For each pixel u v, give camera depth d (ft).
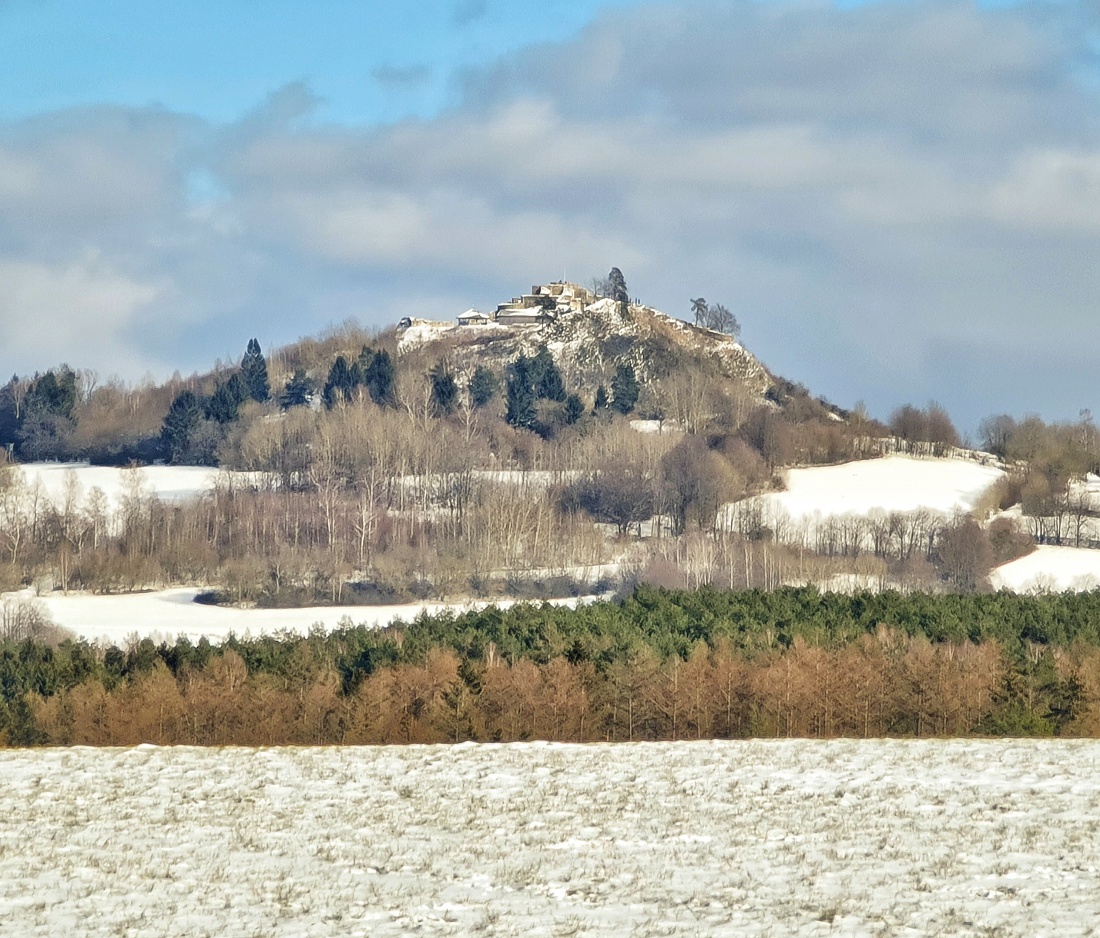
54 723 598.75
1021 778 374.43
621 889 268.41
